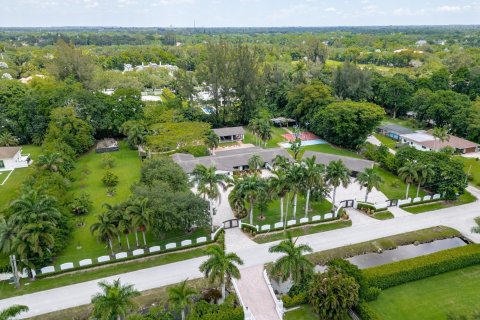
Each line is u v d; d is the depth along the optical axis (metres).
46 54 194.12
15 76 153.38
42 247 44.53
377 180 58.62
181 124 89.19
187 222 48.75
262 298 40.97
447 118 102.81
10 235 41.94
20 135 94.56
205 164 74.31
